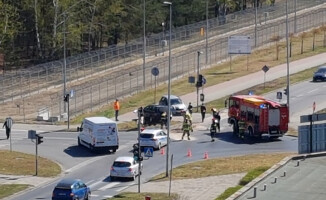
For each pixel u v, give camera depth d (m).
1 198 99.38
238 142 128.50
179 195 97.00
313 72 181.88
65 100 145.25
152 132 124.81
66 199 94.62
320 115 110.06
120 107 161.75
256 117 128.75
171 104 150.25
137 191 100.44
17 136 139.50
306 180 92.94
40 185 106.50
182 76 187.25
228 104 139.00
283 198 85.06
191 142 129.12
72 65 197.25
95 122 124.31
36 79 188.50
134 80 185.50
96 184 106.44
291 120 141.12
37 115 157.88
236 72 188.00
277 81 174.38
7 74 192.12
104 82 184.50
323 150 109.94
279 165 100.31
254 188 86.38
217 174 107.06
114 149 124.81
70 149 128.25
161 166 114.50
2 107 170.62
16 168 115.00
